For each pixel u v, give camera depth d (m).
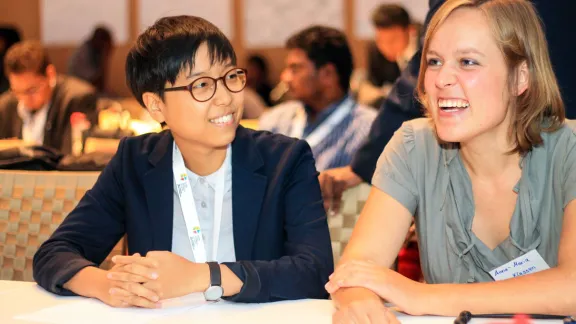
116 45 8.35
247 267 1.32
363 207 1.66
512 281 1.20
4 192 1.81
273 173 1.53
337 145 3.13
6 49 5.63
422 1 7.49
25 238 1.78
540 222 1.37
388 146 1.54
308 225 1.50
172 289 1.27
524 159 1.38
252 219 1.50
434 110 1.33
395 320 1.14
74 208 1.62
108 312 1.23
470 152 1.39
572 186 1.30
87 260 1.43
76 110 4.16
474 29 1.27
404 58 5.35
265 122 3.38
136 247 1.53
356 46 7.88
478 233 1.43
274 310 1.24
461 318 1.12
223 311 1.23
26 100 4.20
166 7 8.28
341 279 1.25
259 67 6.49
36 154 2.05
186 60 1.42
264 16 8.17
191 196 1.52
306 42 3.13
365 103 4.78
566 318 1.09
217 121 1.45
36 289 1.41
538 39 1.31
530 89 1.32
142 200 1.55
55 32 8.52
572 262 1.22
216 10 8.26
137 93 1.53
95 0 8.36
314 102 3.18
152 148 1.59
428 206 1.46
